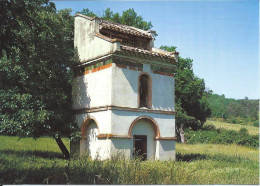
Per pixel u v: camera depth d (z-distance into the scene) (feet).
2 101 60.23
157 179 34.65
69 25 77.77
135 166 36.40
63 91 70.90
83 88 67.97
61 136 67.31
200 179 37.42
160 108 65.77
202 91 157.79
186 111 159.74
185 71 148.15
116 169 36.94
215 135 152.56
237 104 287.28
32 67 59.16
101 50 63.21
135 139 63.16
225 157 73.10
